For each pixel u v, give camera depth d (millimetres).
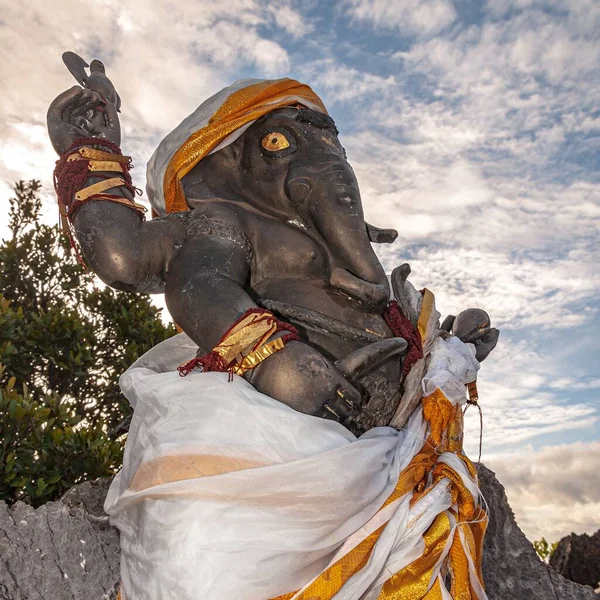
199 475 2424
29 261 8445
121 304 8008
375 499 2588
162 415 2625
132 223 2963
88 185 2984
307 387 2633
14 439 5277
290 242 3121
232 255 2963
